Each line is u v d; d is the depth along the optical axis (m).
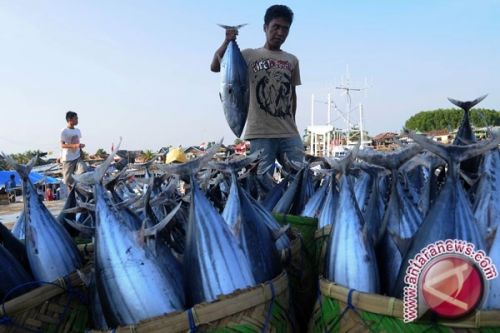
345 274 2.09
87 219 3.32
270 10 5.43
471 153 1.90
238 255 2.06
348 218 2.13
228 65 4.39
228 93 4.41
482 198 2.06
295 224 2.95
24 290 2.22
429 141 1.95
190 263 2.07
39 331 2.05
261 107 5.43
